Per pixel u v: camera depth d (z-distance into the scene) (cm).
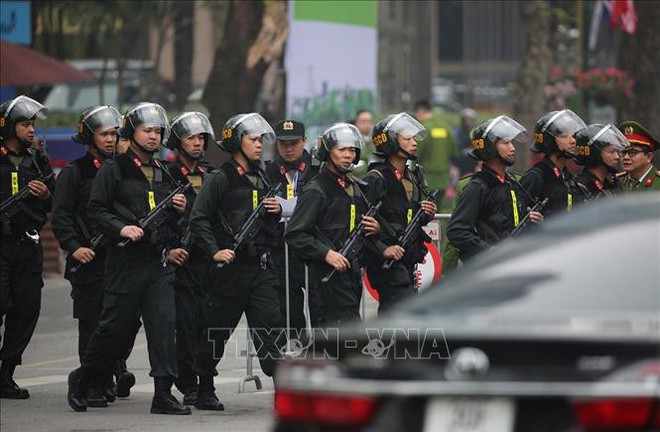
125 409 3306
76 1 8381
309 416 1592
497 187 3278
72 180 3328
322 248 3094
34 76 6312
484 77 7450
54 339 4706
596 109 7638
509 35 7362
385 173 3212
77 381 3281
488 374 1498
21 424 3098
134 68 8675
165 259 3169
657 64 6606
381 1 6644
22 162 3416
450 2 10400
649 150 3575
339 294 3122
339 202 3119
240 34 6756
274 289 3222
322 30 5866
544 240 1712
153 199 3148
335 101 5897
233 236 3169
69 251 3322
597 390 1456
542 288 1598
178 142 3344
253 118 3195
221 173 3180
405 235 3200
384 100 6694
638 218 1680
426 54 7375
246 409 3288
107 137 3331
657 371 1440
